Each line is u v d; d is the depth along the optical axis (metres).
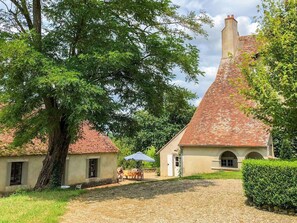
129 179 25.89
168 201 8.44
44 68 8.65
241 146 17.27
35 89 9.12
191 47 11.70
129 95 12.24
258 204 7.38
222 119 19.53
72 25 10.29
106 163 22.25
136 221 6.43
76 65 9.30
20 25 12.05
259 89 7.55
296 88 7.00
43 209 7.36
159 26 12.39
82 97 8.40
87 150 20.41
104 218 6.70
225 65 22.64
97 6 9.98
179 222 6.32
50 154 12.19
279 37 7.55
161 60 11.21
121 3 10.88
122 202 8.46
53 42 10.23
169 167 26.12
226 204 7.89
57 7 10.34
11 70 8.88
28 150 16.61
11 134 16.80
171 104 13.48
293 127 7.92
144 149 34.56
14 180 16.28
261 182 7.27
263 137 17.11
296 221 6.25
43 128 10.15
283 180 6.86
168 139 33.81
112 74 10.88
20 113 10.12
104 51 9.16
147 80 11.39
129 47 10.02
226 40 23.03
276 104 7.32
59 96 8.76
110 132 12.23
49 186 11.72
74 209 7.61
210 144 18.27
